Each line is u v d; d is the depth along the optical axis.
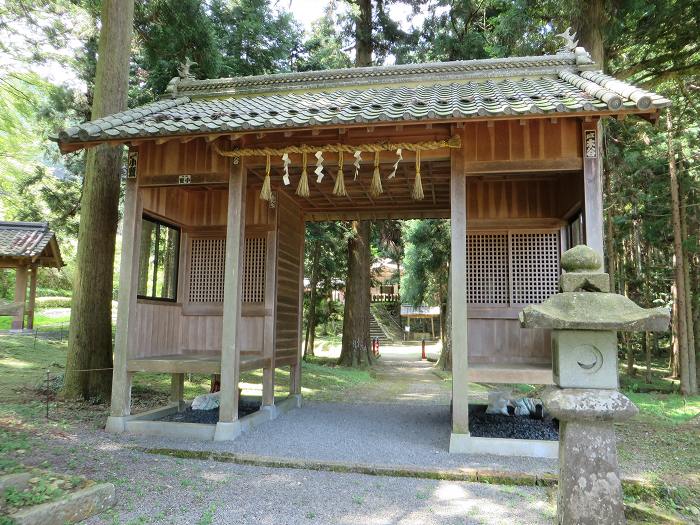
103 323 6.91
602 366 2.46
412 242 16.62
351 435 5.42
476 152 4.99
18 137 16.34
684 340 11.11
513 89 5.39
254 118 4.93
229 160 5.49
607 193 11.66
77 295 6.83
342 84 6.52
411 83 6.39
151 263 6.47
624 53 10.29
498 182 6.39
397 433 5.56
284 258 7.07
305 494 3.55
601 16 7.75
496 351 6.20
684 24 8.23
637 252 14.84
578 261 2.58
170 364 5.45
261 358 6.17
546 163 4.86
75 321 6.78
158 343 6.29
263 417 6.13
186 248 7.03
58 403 6.32
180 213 6.79
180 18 8.36
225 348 5.27
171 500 3.33
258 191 6.84
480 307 6.29
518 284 6.24
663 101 4.01
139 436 5.15
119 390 5.41
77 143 4.99
